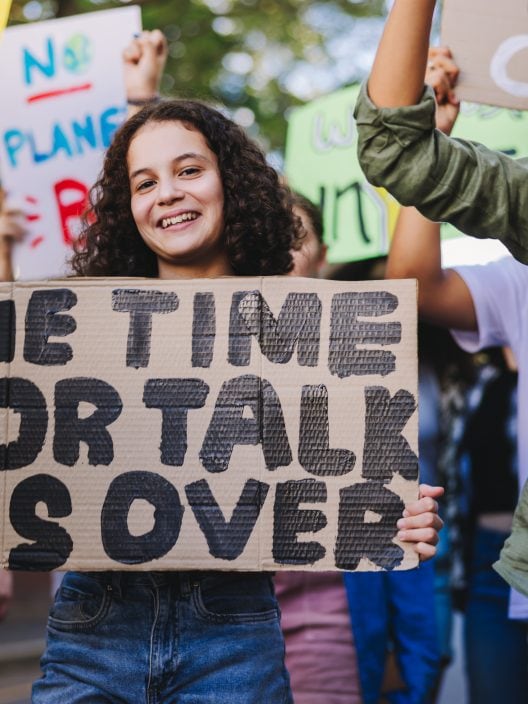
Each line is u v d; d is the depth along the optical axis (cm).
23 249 405
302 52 1147
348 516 237
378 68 218
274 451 239
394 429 239
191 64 1065
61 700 239
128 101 396
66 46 404
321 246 376
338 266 516
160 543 239
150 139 264
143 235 267
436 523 237
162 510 239
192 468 240
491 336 303
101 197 281
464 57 292
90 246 282
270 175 282
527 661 396
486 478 416
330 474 238
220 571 245
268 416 241
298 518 238
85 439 243
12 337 247
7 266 404
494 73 292
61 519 241
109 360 245
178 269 270
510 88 292
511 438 412
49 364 245
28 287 247
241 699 238
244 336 243
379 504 237
